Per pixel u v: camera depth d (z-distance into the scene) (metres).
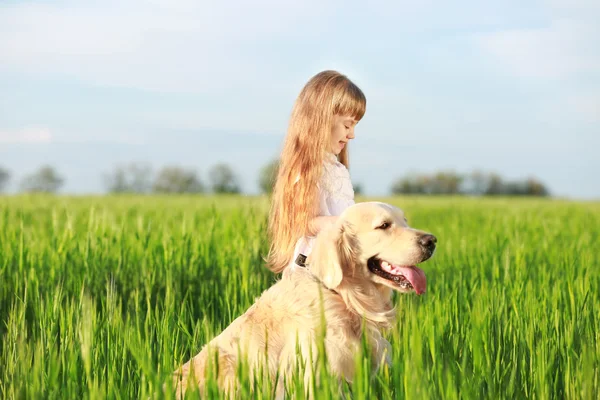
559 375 3.64
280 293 3.86
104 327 4.23
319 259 3.80
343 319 3.72
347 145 5.23
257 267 6.61
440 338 3.57
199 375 3.49
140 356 3.26
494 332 4.14
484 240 9.48
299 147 4.88
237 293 5.88
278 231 4.91
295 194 4.77
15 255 6.69
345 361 3.58
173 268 6.57
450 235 11.48
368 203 4.00
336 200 4.80
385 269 3.89
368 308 3.86
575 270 6.54
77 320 3.96
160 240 7.52
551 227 12.28
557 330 4.11
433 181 53.06
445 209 20.59
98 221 7.98
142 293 5.89
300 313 3.72
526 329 4.05
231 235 8.14
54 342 3.65
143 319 5.14
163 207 16.89
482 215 17.33
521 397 3.25
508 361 3.71
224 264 6.74
